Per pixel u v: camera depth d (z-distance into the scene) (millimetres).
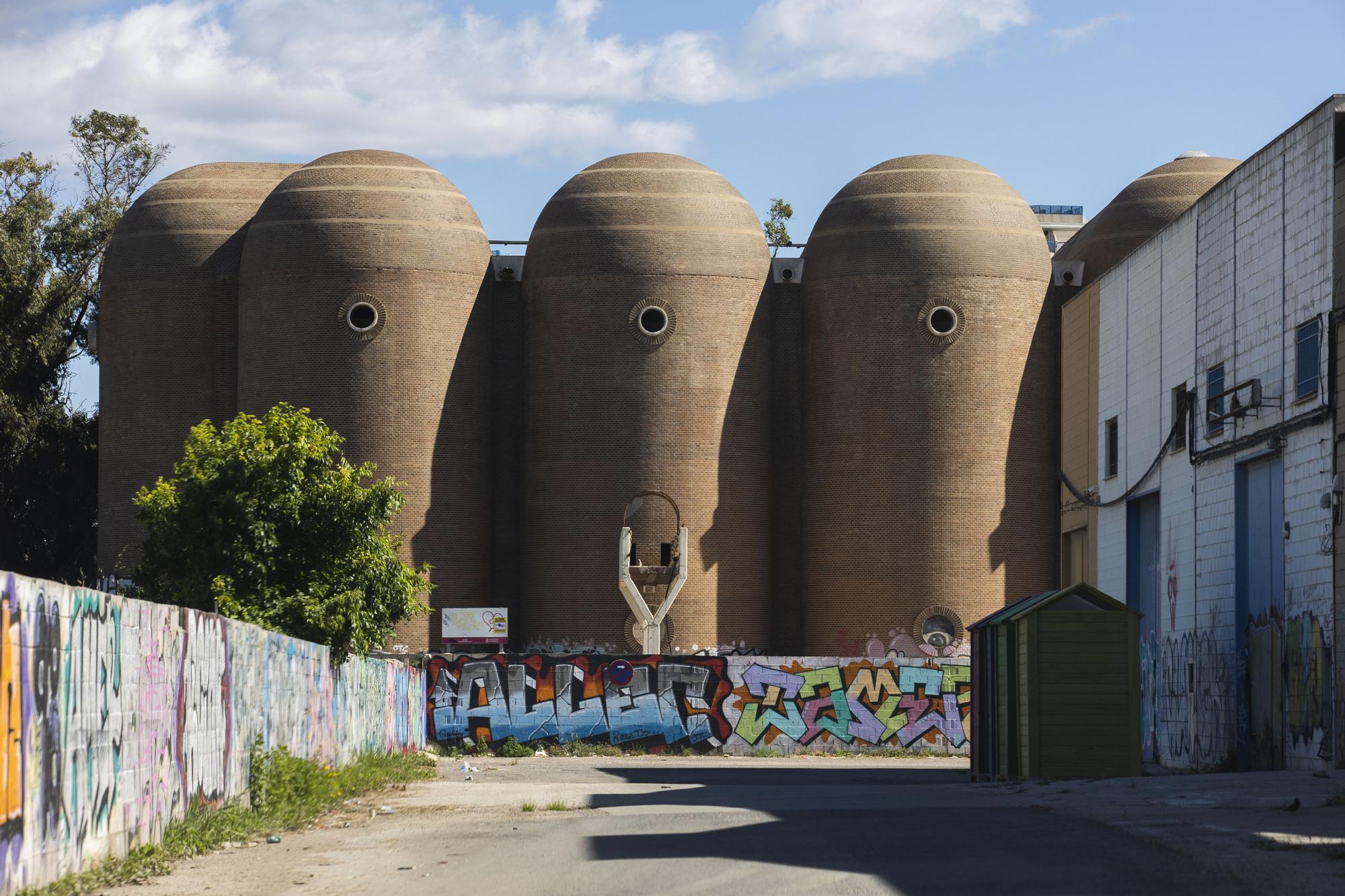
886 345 45656
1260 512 28000
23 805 10531
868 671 38844
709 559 45125
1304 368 25609
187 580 27531
